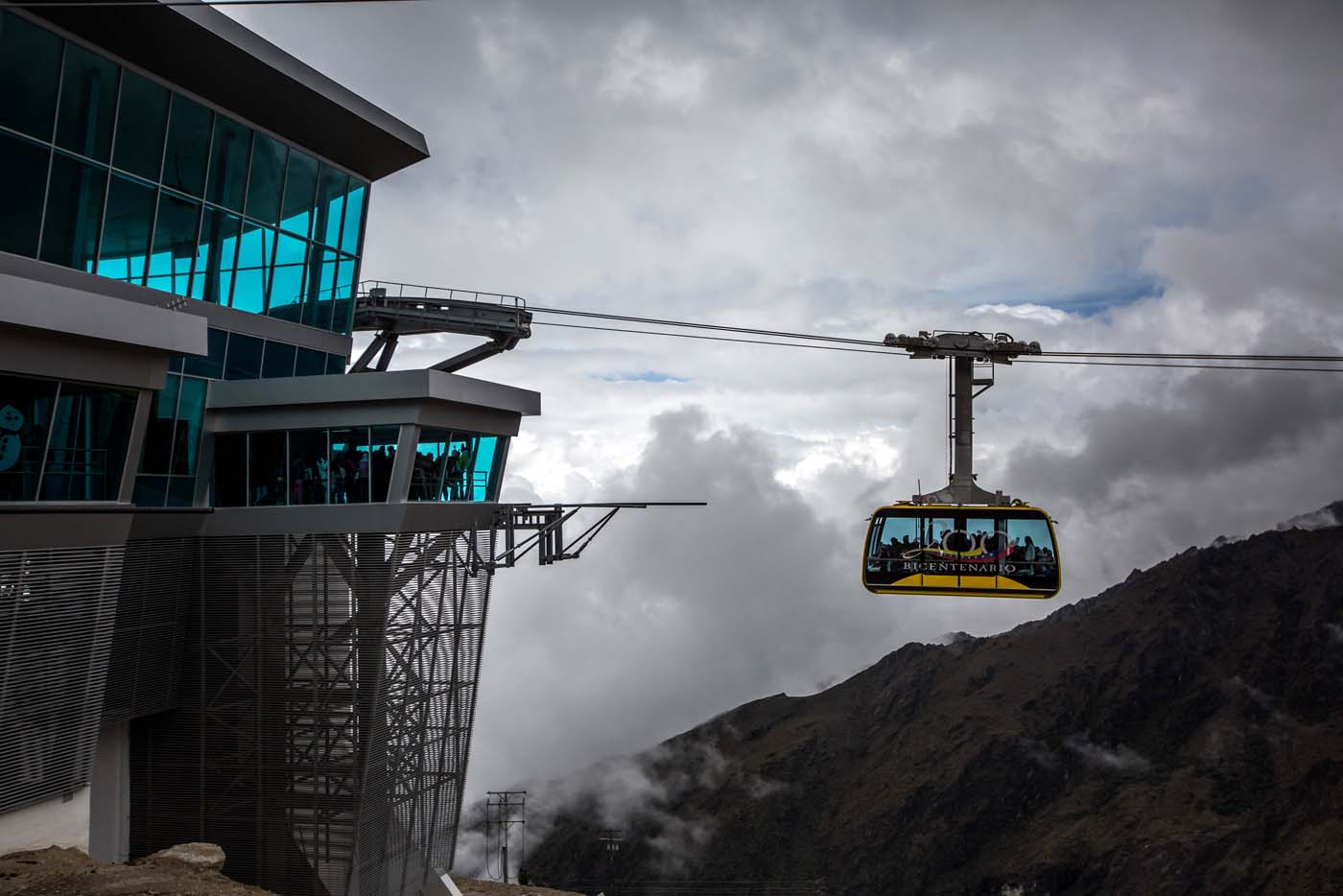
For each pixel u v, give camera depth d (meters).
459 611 46.16
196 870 36.38
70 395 32.31
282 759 42.56
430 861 46.31
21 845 32.81
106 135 36.66
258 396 42.50
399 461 41.28
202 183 40.69
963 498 39.53
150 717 43.81
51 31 34.38
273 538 42.72
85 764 34.72
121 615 40.03
